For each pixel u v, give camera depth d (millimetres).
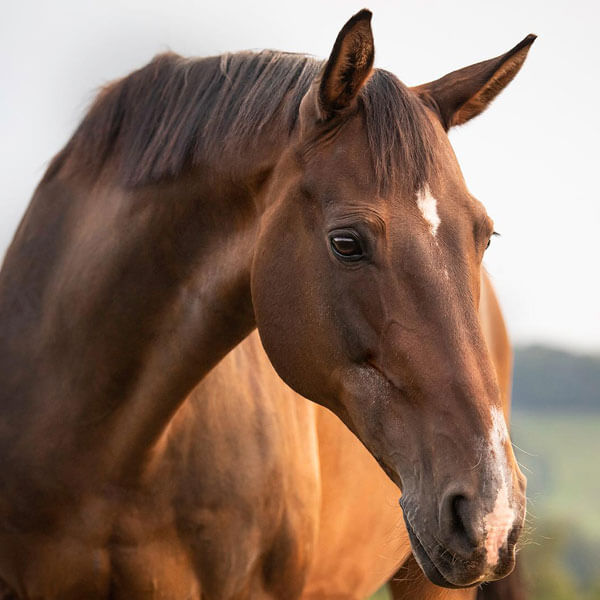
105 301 5531
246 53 5598
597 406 62000
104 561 5645
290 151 5035
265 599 6152
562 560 19422
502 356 8898
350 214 4613
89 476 5574
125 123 5766
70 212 5898
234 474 5832
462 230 4613
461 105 5215
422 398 4492
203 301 5406
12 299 5969
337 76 4793
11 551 5734
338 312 4730
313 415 6637
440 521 4355
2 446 5715
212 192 5344
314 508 6332
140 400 5500
